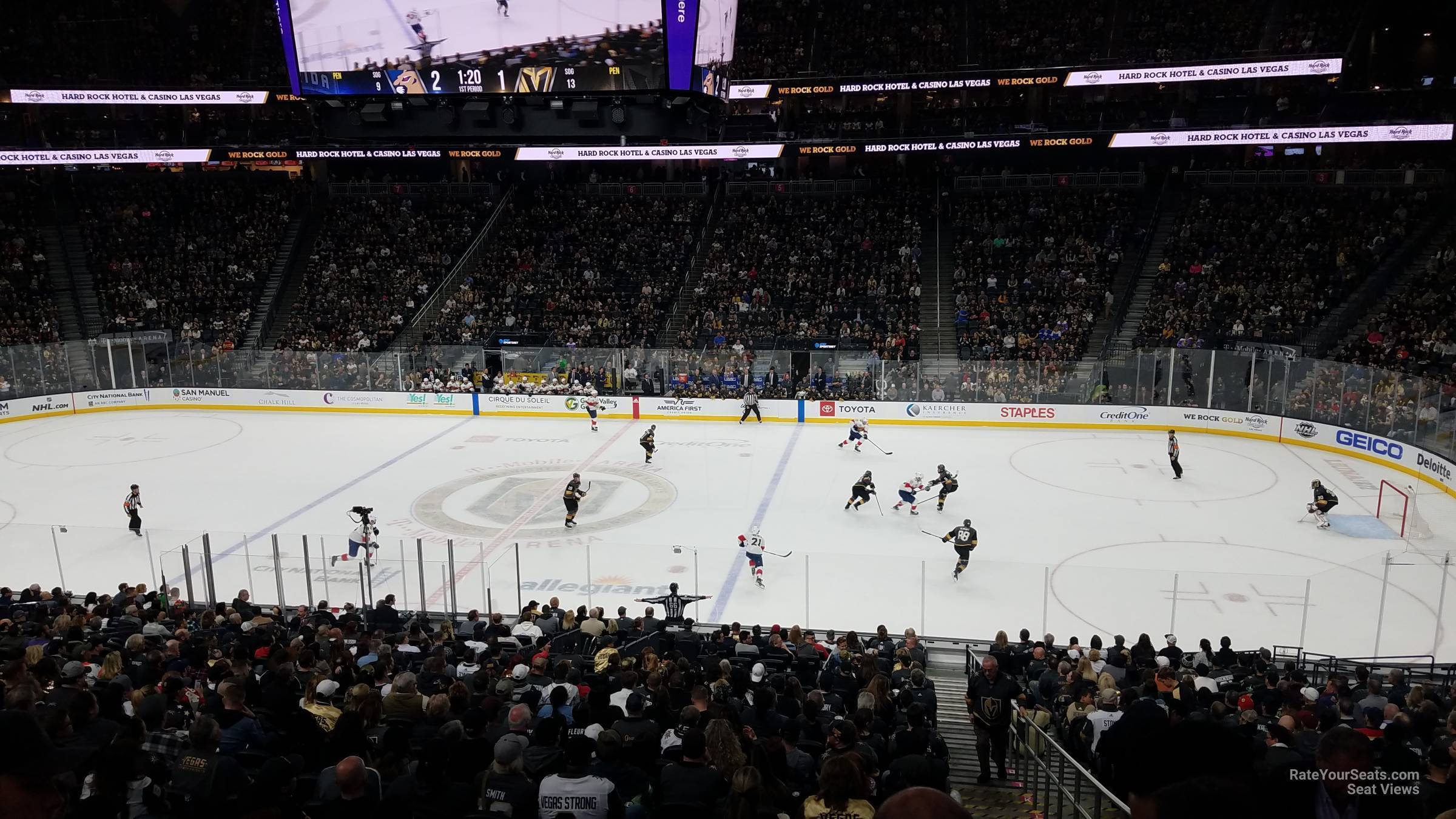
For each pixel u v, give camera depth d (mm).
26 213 49594
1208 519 26422
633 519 27078
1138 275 43750
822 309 44094
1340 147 45188
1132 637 18547
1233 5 45531
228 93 46406
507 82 19531
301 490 30250
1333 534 25031
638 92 19203
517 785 6875
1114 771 1995
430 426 40438
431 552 20266
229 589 19906
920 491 29016
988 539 24984
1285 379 35438
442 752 6664
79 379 43094
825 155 45531
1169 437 30469
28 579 22312
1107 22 47062
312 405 43594
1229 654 15344
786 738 8523
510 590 21188
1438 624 17500
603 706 9102
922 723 8969
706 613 20203
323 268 49781
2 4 49500
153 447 36406
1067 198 47594
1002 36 47969
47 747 2658
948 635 18812
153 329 46469
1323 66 38969
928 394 39875
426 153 46750
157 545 24188
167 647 12328
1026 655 14516
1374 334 35500
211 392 44156
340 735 7930
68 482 31156
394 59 19797
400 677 9469
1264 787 2150
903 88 44188
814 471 32344
